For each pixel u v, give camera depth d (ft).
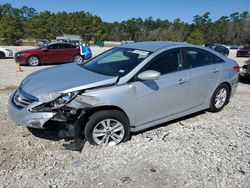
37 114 12.97
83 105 12.83
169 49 16.21
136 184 11.32
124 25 376.68
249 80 32.14
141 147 14.23
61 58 54.34
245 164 13.01
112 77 14.19
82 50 57.11
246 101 23.41
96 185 11.21
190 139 15.31
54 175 11.79
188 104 17.17
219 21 371.56
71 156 13.21
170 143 14.75
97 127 13.79
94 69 15.79
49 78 14.88
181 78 16.20
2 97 22.62
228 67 19.45
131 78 14.34
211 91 18.58
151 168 12.39
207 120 18.29
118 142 14.38
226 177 11.96
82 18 292.40
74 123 13.15
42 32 253.44
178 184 11.39
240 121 18.38
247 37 339.98
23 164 12.50
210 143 14.94
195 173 12.16
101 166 12.49
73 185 11.19
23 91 14.11
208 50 18.65
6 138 14.78
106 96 13.44
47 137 14.96
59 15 295.07
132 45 17.69
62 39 197.57
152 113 15.34
